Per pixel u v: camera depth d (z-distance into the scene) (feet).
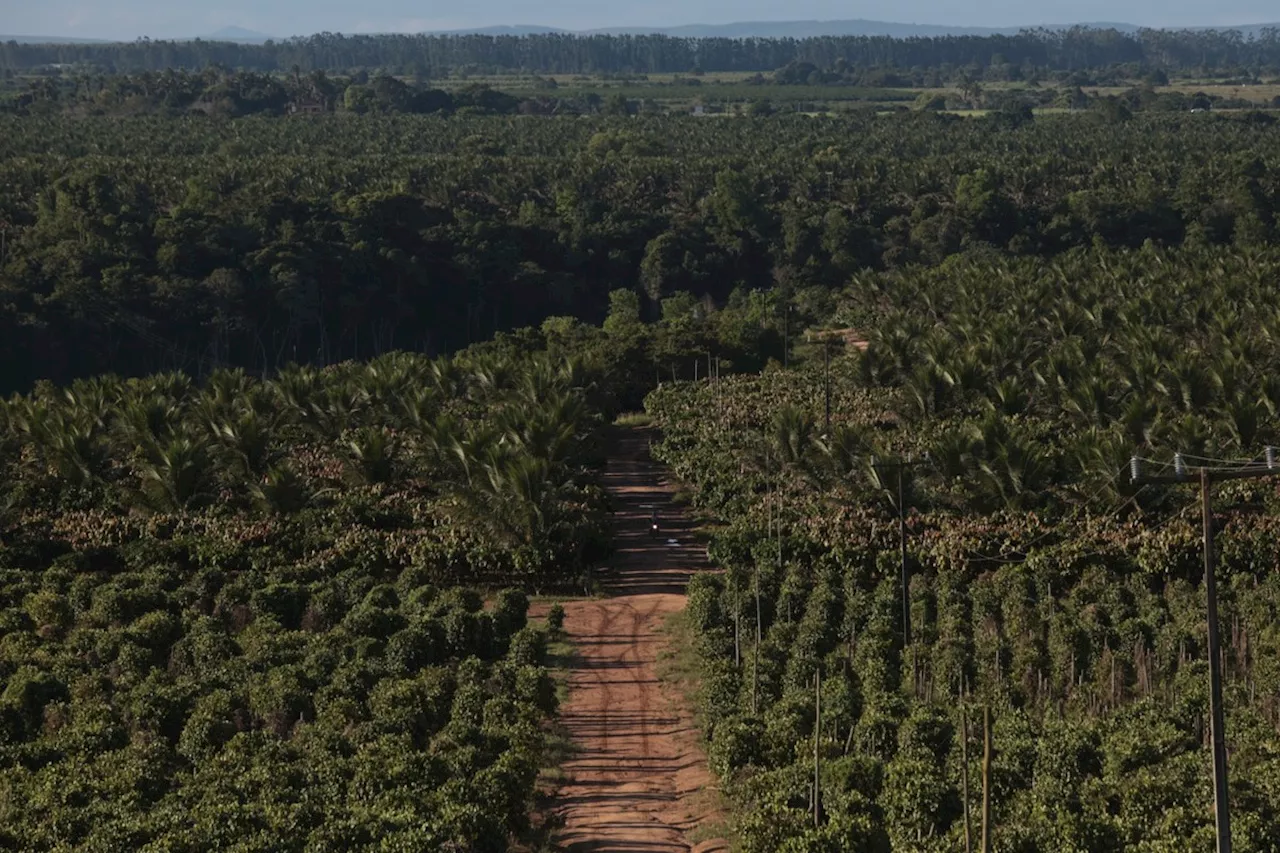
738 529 201.87
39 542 203.31
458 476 220.43
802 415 234.99
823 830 106.42
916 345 297.53
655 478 259.19
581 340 358.43
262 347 416.87
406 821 108.27
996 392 258.57
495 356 314.76
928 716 129.80
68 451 223.71
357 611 172.86
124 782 120.67
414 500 219.61
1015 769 120.16
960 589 180.45
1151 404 226.99
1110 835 106.11
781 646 163.63
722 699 143.84
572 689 158.10
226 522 207.21
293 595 178.81
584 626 180.55
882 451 216.74
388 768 120.26
